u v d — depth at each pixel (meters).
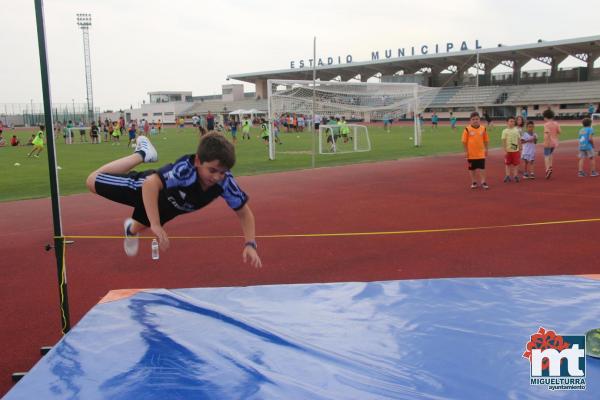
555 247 6.74
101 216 9.48
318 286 4.34
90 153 25.62
